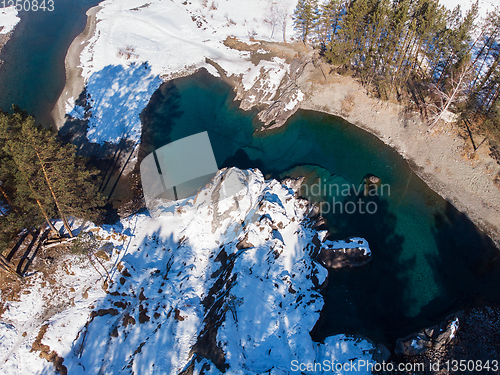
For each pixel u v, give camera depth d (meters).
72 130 51.75
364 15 50.84
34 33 69.19
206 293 33.94
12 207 32.16
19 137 27.39
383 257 37.81
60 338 29.70
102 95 55.81
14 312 31.17
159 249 37.66
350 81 54.81
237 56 62.34
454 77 45.84
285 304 32.44
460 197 42.28
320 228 40.41
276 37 65.62
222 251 36.50
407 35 47.91
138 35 66.50
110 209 42.50
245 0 77.25
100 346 29.97
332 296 34.44
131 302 32.97
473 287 34.97
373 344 30.14
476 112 46.47
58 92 57.28
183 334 30.86
